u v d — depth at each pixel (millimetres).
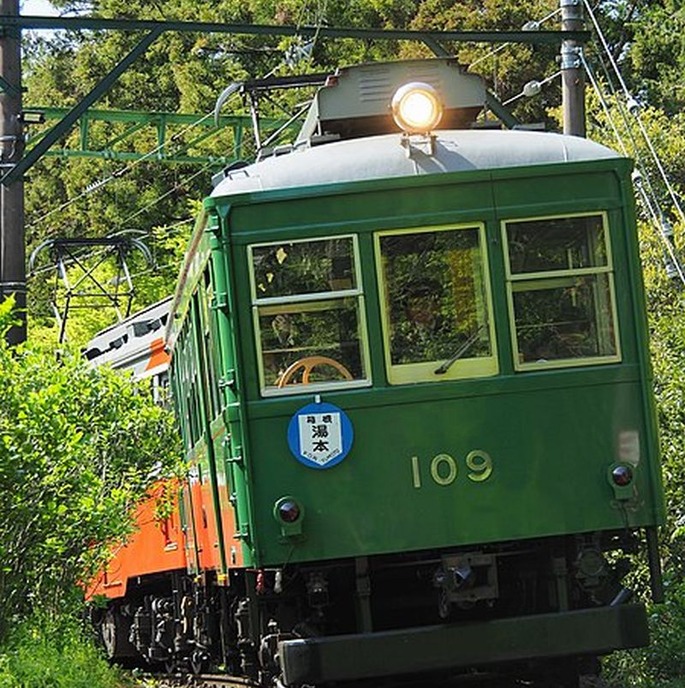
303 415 29078
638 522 29344
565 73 47094
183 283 37312
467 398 29219
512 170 29484
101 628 60844
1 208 50719
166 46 117000
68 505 33844
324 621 30750
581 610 29094
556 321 29516
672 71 101000
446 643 28781
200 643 43250
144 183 116000
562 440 29312
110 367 40750
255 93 39344
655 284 60469
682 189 78812
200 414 36281
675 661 35469
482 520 29125
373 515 29031
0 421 31953
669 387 41750
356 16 105625
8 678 32969
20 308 50250
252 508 29000
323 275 29344
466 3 106250
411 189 29422
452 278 29438
